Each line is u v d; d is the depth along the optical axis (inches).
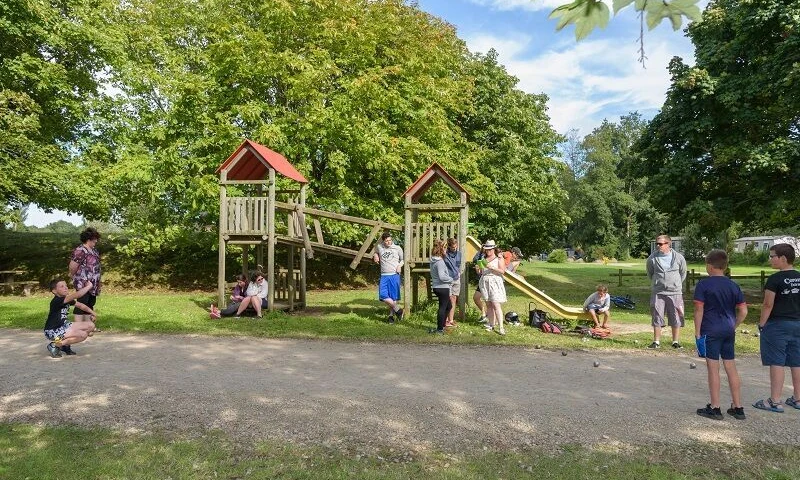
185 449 175.9
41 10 722.2
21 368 285.9
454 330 424.5
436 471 161.3
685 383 271.4
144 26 863.1
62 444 179.8
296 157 751.7
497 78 1028.5
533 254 1231.5
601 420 209.2
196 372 279.7
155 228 807.1
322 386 253.4
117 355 322.7
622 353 351.3
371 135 726.5
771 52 631.2
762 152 587.2
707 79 638.5
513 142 973.2
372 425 200.4
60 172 743.7
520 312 567.8
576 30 77.1
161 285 879.1
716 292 215.3
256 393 240.1
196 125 767.7
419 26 907.4
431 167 490.3
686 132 665.6
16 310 530.6
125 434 190.2
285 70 728.3
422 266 504.4
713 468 166.7
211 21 864.9
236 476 157.2
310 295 749.9
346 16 776.3
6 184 679.1
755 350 365.7
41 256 973.2
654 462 170.6
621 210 2620.6
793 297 224.1
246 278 539.8
